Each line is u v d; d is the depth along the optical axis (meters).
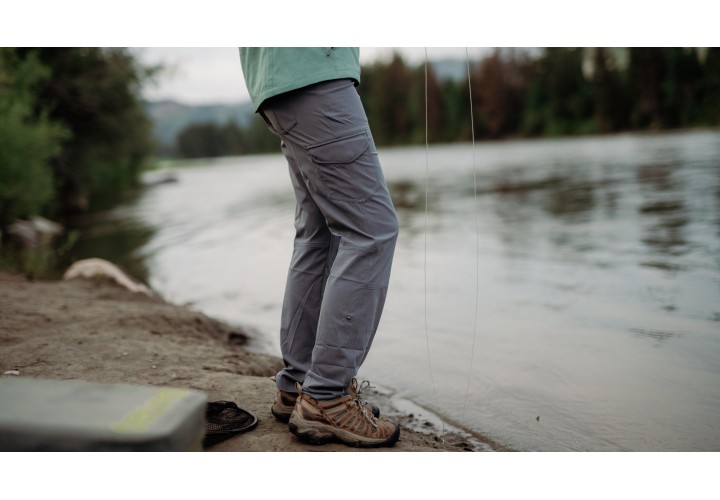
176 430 1.14
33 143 9.12
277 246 7.45
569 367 2.80
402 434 2.11
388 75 68.25
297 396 1.85
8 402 1.20
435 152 38.00
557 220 7.36
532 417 2.30
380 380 2.79
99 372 2.43
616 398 2.43
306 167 1.62
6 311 3.40
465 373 2.82
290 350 1.85
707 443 2.03
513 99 58.94
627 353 2.92
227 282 5.45
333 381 1.66
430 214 8.83
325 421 1.68
